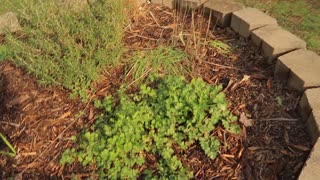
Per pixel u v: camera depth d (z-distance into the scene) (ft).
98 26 7.77
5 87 8.04
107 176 6.27
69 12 8.05
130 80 7.70
